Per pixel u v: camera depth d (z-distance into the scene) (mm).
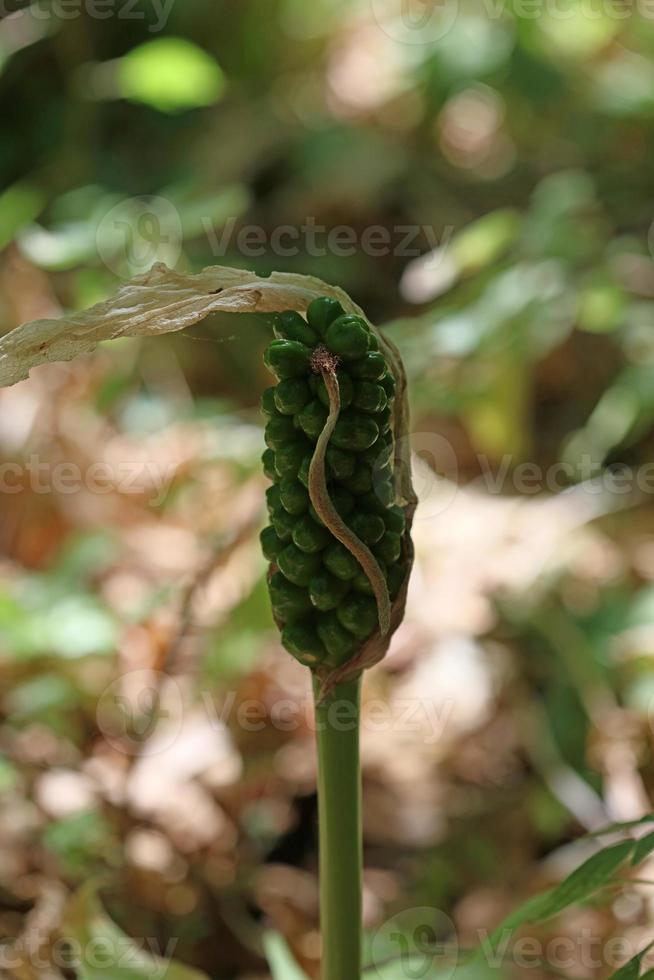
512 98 1203
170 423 845
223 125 1271
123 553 778
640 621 764
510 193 1232
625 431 902
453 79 1181
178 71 820
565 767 712
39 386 840
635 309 914
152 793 653
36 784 632
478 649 788
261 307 430
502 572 819
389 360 435
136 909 612
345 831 444
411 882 653
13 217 784
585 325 834
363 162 1232
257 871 648
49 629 603
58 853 587
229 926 623
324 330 418
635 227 1126
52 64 1222
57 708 650
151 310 431
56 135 1203
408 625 808
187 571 727
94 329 430
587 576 833
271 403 422
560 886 451
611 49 1183
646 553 859
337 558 423
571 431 1036
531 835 687
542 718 744
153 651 683
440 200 1224
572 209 861
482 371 780
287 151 1246
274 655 737
